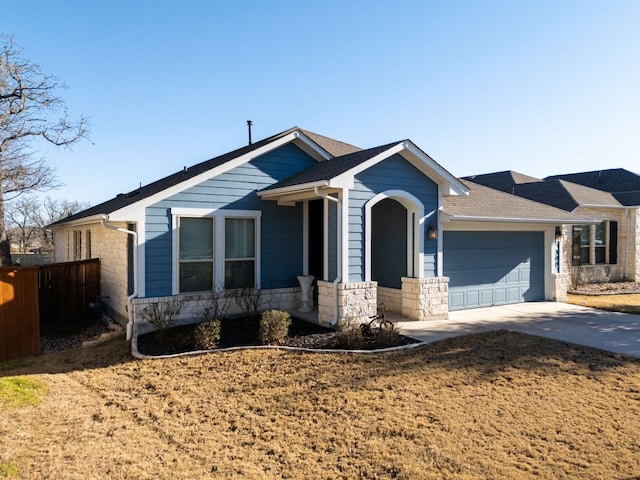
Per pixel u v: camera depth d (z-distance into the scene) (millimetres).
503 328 10562
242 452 4773
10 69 20359
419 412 5613
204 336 8680
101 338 10523
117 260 12406
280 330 9000
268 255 11992
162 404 6094
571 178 29984
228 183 11336
